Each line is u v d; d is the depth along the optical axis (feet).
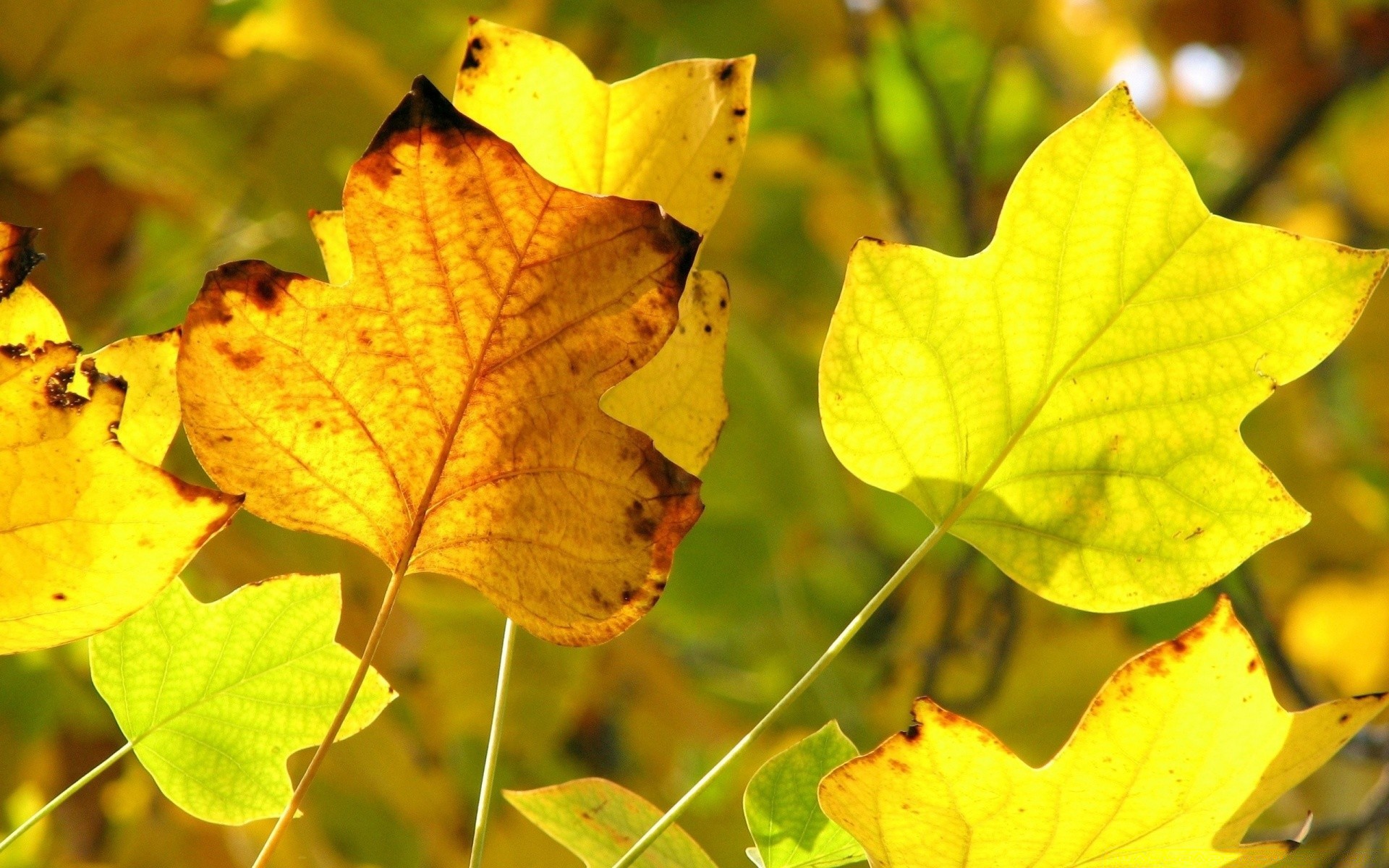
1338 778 7.93
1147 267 3.54
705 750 9.23
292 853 7.12
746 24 9.12
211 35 6.59
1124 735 3.42
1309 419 10.18
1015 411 3.57
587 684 8.41
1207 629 3.39
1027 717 6.99
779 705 3.51
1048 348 3.56
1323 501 8.66
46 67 6.15
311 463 3.43
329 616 3.67
